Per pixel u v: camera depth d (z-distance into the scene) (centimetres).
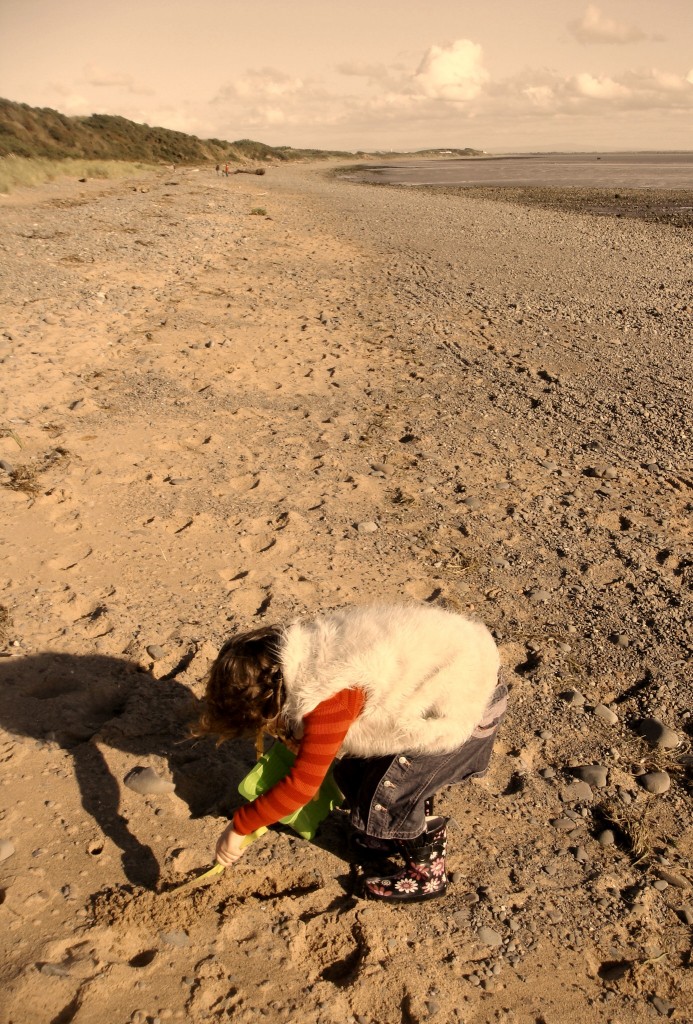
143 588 424
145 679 356
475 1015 231
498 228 2412
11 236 1520
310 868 277
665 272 1702
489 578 468
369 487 580
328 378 845
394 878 262
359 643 238
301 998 229
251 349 923
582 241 2191
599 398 843
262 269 1432
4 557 438
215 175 5078
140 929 246
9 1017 216
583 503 583
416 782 248
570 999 239
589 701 371
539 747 341
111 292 1123
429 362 935
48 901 251
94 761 307
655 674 390
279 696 233
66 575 428
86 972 229
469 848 289
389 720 236
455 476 614
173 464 591
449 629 250
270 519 516
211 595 424
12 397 686
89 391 729
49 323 936
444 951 249
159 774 304
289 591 432
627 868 288
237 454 623
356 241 1920
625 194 4359
